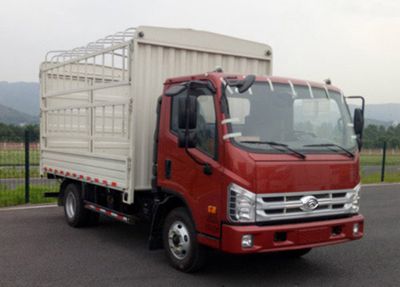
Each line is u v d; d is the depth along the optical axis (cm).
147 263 671
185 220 613
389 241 853
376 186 1794
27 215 1017
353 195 611
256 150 547
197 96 593
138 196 727
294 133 591
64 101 911
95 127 796
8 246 755
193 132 570
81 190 875
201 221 577
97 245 770
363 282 615
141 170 700
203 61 763
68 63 888
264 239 532
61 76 929
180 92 579
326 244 576
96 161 779
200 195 577
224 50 777
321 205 579
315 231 564
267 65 830
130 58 684
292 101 604
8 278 596
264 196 538
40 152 1019
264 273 643
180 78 633
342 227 591
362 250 783
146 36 690
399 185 1833
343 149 611
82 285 574
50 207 1119
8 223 932
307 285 598
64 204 937
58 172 931
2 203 1137
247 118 568
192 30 742
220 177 546
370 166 2214
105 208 799
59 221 955
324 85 649
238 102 567
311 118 614
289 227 546
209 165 561
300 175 559
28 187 1178
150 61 704
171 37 719
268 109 584
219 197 548
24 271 625
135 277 607
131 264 666
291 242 548
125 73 701
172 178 627
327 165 583
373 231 941
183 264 621
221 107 555
